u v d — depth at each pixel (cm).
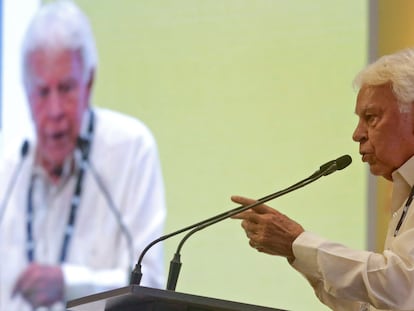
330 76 988
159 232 1028
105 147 1074
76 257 1063
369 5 989
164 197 1034
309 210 970
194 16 1043
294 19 1007
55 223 1077
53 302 1059
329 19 997
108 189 1065
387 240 640
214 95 1025
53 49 1089
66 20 1095
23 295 1068
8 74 1095
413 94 616
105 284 1045
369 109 629
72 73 1088
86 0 1095
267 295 967
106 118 1074
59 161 1086
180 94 1041
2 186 1100
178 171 1032
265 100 1005
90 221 1068
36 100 1097
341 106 980
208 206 1013
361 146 640
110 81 1081
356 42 987
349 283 590
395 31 997
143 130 1057
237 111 1014
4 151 1097
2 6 1097
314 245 600
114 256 1051
